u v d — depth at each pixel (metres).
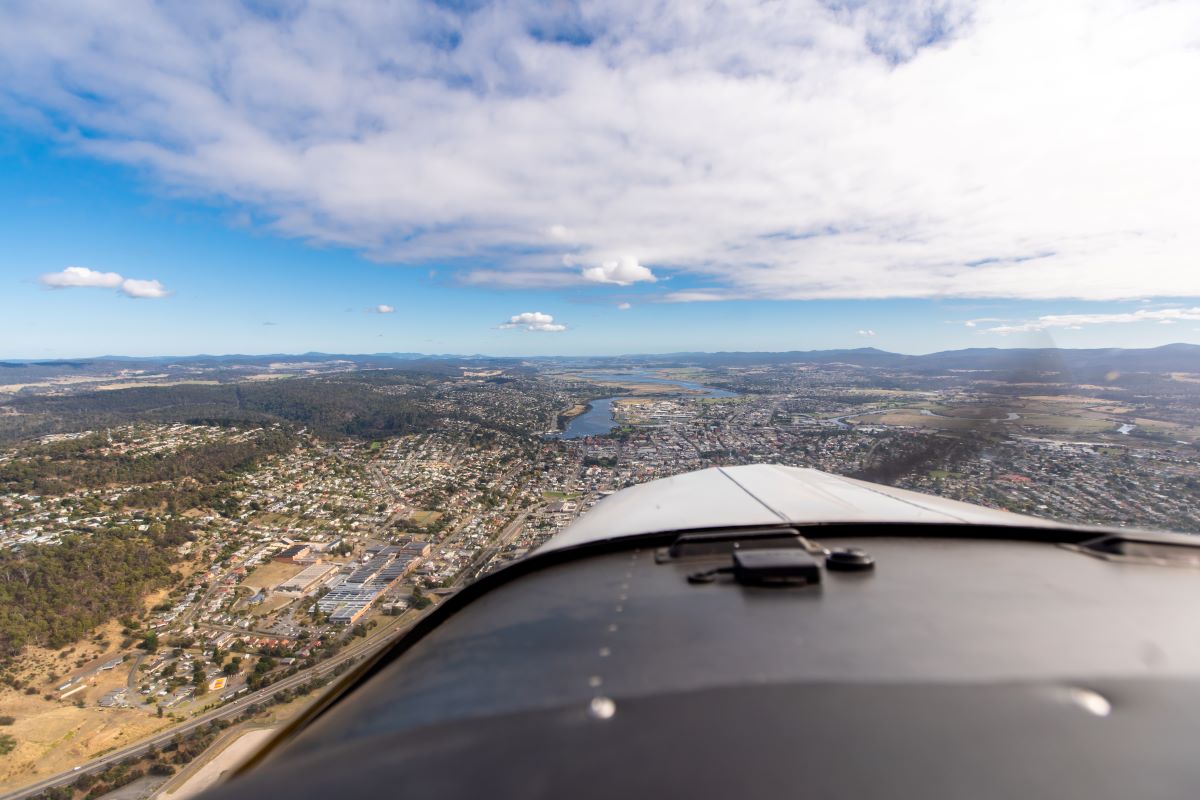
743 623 2.23
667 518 4.10
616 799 1.11
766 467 6.70
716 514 4.12
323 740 1.76
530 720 1.53
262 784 1.31
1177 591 2.51
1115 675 1.63
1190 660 1.77
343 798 1.19
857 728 1.35
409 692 1.96
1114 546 3.13
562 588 2.97
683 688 1.65
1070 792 1.07
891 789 1.09
